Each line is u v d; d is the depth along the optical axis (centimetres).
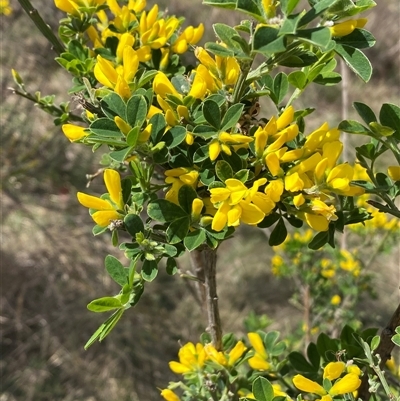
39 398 71
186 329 82
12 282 82
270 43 13
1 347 76
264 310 82
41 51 98
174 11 106
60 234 89
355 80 114
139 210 17
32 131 92
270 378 24
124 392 73
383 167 86
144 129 16
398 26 124
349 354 21
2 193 90
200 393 23
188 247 16
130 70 18
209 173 16
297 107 104
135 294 17
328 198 17
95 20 23
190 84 19
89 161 96
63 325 78
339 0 14
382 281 76
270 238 17
